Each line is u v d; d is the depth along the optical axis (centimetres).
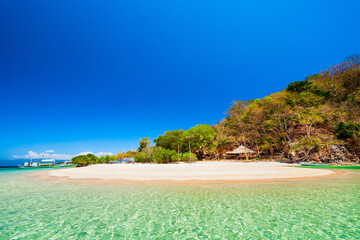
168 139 5575
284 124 4291
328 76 4819
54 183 1680
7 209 877
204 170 2305
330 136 3575
